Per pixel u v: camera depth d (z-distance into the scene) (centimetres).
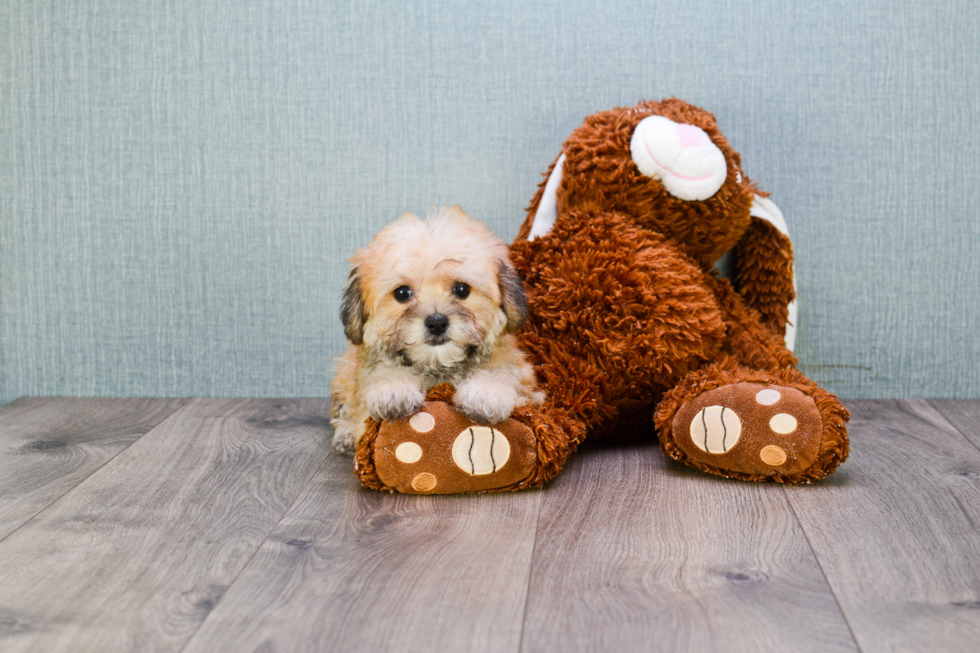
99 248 187
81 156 184
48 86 183
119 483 132
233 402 186
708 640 83
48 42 181
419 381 127
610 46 177
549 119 179
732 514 116
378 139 181
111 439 157
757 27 175
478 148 181
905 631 84
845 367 185
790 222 180
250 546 106
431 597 92
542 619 87
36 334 191
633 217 151
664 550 104
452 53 178
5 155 185
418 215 183
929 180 178
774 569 98
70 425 167
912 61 175
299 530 111
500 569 99
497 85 179
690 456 131
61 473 137
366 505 121
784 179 179
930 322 183
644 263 141
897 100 176
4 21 181
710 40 176
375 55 179
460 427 121
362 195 183
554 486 128
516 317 129
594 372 139
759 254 167
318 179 183
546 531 110
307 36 179
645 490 126
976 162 178
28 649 81
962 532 109
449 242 124
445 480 122
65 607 90
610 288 139
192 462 142
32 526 113
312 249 185
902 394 186
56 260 188
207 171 183
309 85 180
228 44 180
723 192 150
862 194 179
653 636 84
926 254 181
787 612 88
